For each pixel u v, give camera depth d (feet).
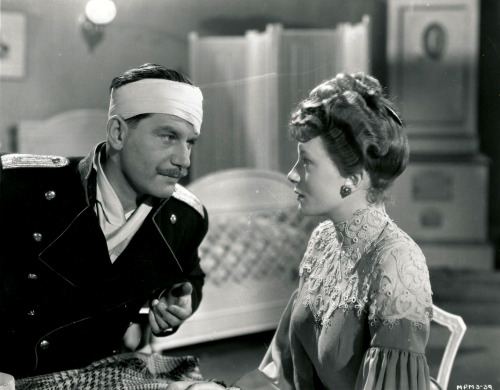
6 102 10.48
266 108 10.75
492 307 9.44
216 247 8.72
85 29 10.37
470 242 11.50
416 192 11.57
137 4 10.85
